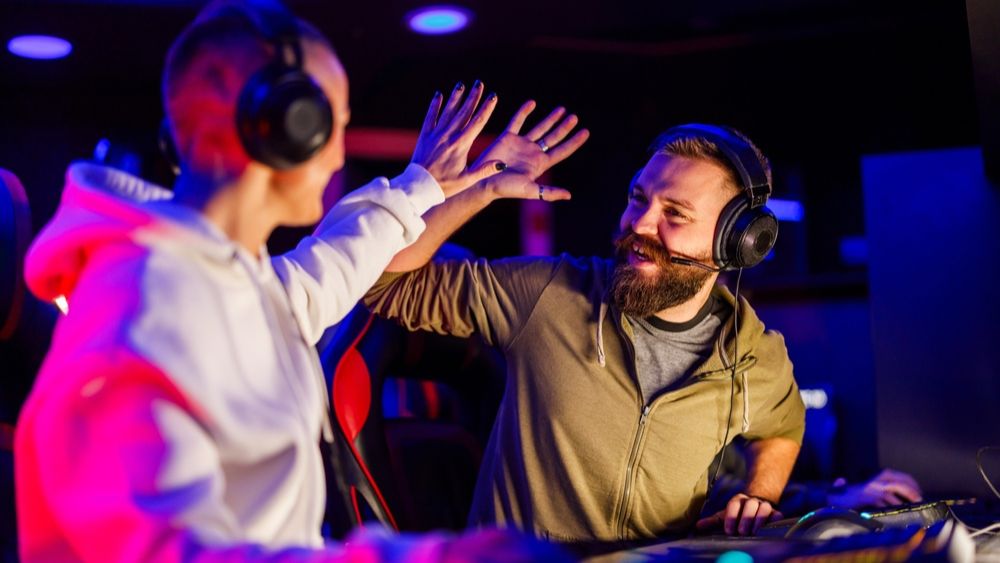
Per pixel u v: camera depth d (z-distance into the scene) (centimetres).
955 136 463
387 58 383
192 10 320
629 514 167
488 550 69
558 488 167
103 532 72
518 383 173
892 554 93
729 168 167
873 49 443
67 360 77
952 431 228
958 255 231
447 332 177
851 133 477
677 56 455
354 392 172
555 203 507
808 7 368
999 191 228
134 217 86
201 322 83
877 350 235
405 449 189
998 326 226
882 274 236
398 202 126
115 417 75
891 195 237
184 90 90
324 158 94
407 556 70
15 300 157
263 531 87
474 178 139
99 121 418
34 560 82
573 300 174
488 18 335
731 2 335
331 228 124
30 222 161
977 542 137
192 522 72
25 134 412
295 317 105
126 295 80
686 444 171
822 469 392
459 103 146
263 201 94
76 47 360
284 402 92
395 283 169
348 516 166
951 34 426
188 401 80
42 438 77
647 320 174
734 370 173
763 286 431
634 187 173
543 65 460
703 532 171
